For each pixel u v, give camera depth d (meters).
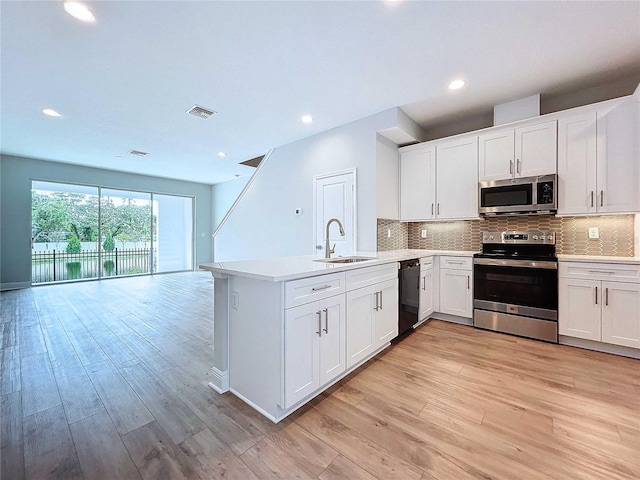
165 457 1.38
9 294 5.05
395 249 3.99
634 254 2.79
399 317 2.83
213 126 3.95
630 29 2.06
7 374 2.19
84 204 6.44
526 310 2.95
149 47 2.26
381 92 3.01
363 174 3.62
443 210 3.59
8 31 2.04
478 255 3.24
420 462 1.35
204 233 8.57
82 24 1.99
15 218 5.53
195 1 1.80
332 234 3.95
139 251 7.36
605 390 1.96
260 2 1.82
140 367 2.32
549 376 2.16
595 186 2.71
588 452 1.40
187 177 7.68
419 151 3.79
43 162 5.80
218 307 2.02
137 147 4.93
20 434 1.53
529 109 3.09
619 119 2.60
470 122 3.73
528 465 1.33
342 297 2.04
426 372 2.23
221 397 1.90
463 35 2.13
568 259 2.73
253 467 1.32
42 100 3.16
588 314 2.64
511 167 3.13
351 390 1.98
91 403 1.82
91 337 2.98
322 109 3.40
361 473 1.29
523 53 2.36
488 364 2.37
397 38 2.17
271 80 2.77
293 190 4.54
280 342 1.61
